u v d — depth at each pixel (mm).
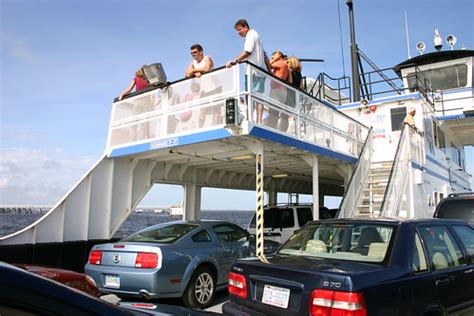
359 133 12555
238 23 8328
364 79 15141
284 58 9172
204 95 7895
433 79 16625
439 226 4320
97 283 6117
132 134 9250
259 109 7637
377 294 3145
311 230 4547
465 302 3988
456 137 18828
